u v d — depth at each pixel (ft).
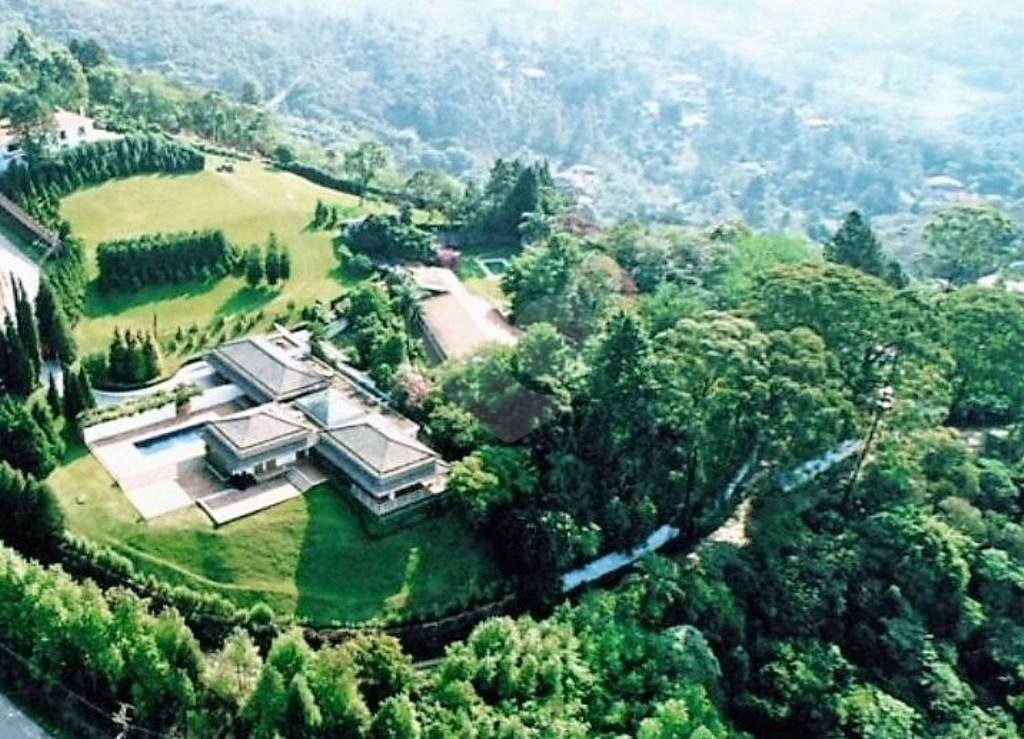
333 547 258.16
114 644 212.02
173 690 209.97
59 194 404.57
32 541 244.83
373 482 264.31
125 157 431.43
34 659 218.59
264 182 474.49
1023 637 295.48
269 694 206.28
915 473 324.60
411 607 253.44
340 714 209.97
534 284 362.12
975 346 361.51
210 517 258.16
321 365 334.24
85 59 563.48
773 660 268.62
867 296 321.32
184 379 318.86
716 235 438.81
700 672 249.55
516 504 273.33
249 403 310.24
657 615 262.26
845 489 323.37
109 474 271.28
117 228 395.96
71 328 331.77
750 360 284.00
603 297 355.56
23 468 263.90
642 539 289.53
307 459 284.20
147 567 246.06
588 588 276.82
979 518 316.81
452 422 291.99
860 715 257.14
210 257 377.50
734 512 320.91
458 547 268.21
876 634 285.23
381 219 418.31
